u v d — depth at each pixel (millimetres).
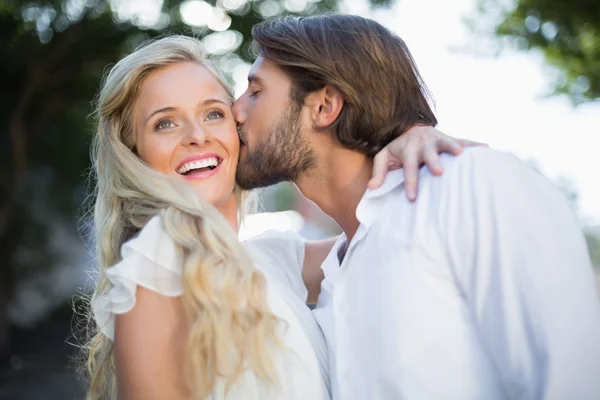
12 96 10188
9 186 10031
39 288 11750
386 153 2129
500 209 1842
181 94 2266
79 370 2832
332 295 2174
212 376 1965
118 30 9758
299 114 2240
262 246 2578
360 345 1990
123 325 1963
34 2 9570
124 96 2283
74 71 10109
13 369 8164
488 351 1880
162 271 1995
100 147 2359
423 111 2258
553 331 1720
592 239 9414
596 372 1717
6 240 10664
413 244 1943
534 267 1773
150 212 2127
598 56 8195
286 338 2066
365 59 2180
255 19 8945
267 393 2018
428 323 1897
